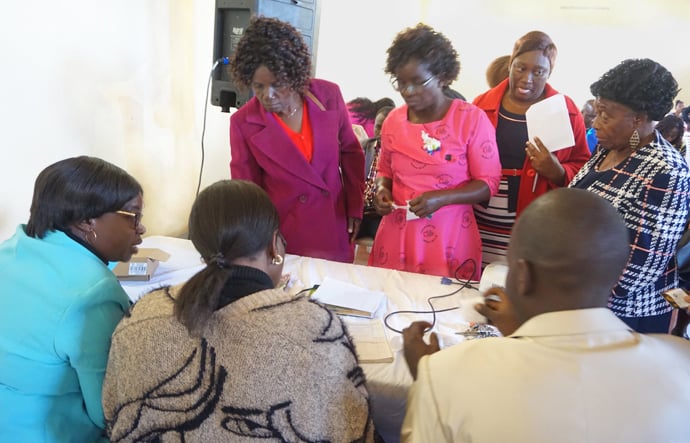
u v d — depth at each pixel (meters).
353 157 2.03
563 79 4.96
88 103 2.27
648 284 1.26
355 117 3.86
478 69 5.23
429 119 1.73
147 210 2.83
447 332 1.25
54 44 2.02
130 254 1.10
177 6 2.78
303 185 1.85
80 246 0.98
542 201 0.66
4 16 1.78
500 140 1.94
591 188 1.35
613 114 1.27
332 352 0.74
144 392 0.74
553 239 0.62
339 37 4.90
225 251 0.79
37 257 0.96
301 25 2.75
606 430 0.56
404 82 1.63
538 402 0.58
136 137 2.64
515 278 0.68
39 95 1.99
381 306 1.38
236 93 2.71
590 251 0.61
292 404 0.71
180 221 3.17
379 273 1.63
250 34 1.65
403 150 1.75
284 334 0.72
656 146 1.21
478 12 5.07
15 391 0.94
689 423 0.58
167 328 0.74
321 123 1.84
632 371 0.59
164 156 2.90
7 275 0.96
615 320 0.64
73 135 2.21
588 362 0.60
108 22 2.31
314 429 0.71
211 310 0.71
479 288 1.51
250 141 1.82
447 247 1.78
